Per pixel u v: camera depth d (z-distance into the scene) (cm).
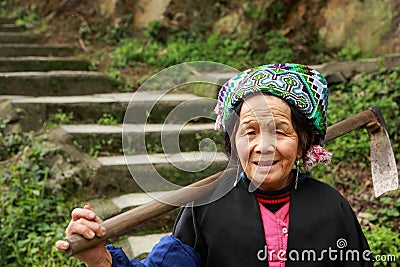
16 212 430
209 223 218
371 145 282
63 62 686
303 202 220
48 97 590
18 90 609
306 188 224
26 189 451
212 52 726
